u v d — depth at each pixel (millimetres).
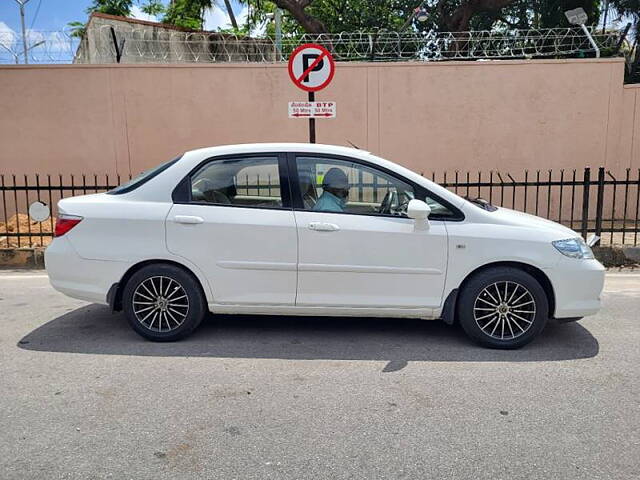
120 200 4984
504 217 4914
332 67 7625
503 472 3037
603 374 4332
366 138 10789
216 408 3760
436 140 10773
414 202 4699
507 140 10719
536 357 4691
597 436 3404
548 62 10477
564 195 10797
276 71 10680
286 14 22234
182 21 21062
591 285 4793
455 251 4758
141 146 10758
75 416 3641
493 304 4836
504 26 21047
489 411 3725
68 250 4906
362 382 4188
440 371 4395
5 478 2963
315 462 3129
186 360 4605
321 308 4898
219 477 2990
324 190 4953
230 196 4961
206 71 10656
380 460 3152
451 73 10625
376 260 4781
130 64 10570
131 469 3055
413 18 18938
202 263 4855
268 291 4879
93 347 4898
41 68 10539
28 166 10742
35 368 4426
